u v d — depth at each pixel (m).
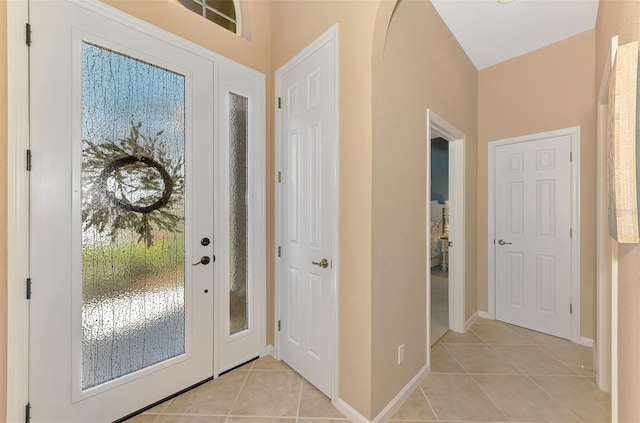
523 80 2.80
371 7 1.42
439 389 1.82
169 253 1.71
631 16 0.92
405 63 1.79
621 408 1.14
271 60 2.24
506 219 2.92
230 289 2.04
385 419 1.53
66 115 1.34
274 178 2.20
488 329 2.76
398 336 1.68
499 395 1.76
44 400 1.28
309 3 1.85
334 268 1.65
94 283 1.44
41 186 1.27
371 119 1.45
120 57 1.51
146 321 1.62
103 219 1.47
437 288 4.09
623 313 1.09
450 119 2.45
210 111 1.89
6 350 1.19
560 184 2.60
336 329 1.64
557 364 2.12
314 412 1.59
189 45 1.78
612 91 0.92
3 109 1.17
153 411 1.60
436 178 5.45
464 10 2.21
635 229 0.78
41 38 1.27
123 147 1.53
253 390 1.79
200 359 1.83
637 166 0.76
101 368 1.47
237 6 2.15
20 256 1.22
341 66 1.60
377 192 1.49
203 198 1.86
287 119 2.07
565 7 2.17
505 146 2.93
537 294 2.72
